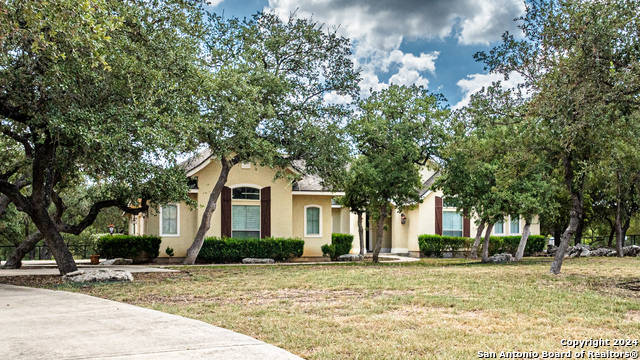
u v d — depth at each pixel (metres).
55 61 11.01
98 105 12.51
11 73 11.30
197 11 16.27
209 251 24.27
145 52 13.55
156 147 13.56
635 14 11.77
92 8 9.34
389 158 22.23
